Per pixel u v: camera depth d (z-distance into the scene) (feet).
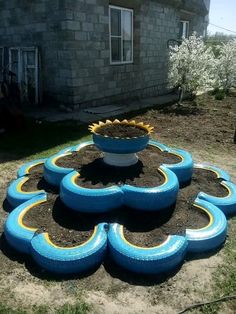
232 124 26.55
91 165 13.97
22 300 8.84
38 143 20.94
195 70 32.83
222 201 13.00
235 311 8.59
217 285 9.45
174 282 9.52
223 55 42.16
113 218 11.62
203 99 38.11
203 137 23.07
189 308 8.63
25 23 30.50
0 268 10.01
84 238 10.67
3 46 33.47
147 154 15.49
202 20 51.03
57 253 9.73
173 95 41.42
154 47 38.55
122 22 33.04
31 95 32.09
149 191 11.68
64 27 27.30
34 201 12.61
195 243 10.63
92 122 26.02
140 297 8.97
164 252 9.77
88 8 28.32
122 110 30.63
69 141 21.35
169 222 11.60
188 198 13.17
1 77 34.19
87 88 30.30
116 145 12.59
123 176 12.95
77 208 11.66
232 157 19.34
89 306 8.63
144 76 37.88
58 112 28.94
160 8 37.93
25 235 10.62
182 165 14.30
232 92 42.93
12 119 23.43
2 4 31.78
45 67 30.42
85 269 9.80
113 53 32.89
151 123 26.68
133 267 9.68
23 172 15.48
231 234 11.87
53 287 9.27
